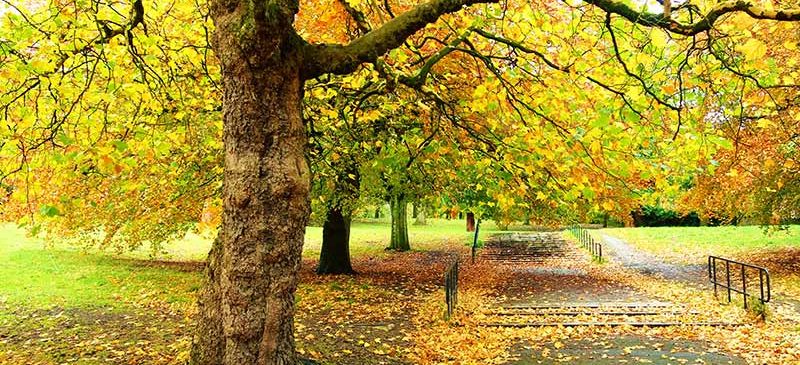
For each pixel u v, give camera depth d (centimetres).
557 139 557
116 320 998
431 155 770
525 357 760
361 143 848
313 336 878
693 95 564
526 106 570
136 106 664
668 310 1092
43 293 1280
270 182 414
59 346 798
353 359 753
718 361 716
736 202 1536
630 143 550
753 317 956
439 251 2808
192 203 1101
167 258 2159
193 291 1352
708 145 523
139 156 646
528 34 584
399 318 1044
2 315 1035
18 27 544
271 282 414
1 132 522
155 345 799
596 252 2569
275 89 418
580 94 559
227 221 425
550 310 1136
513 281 1695
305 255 2505
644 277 1697
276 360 415
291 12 415
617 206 679
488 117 679
